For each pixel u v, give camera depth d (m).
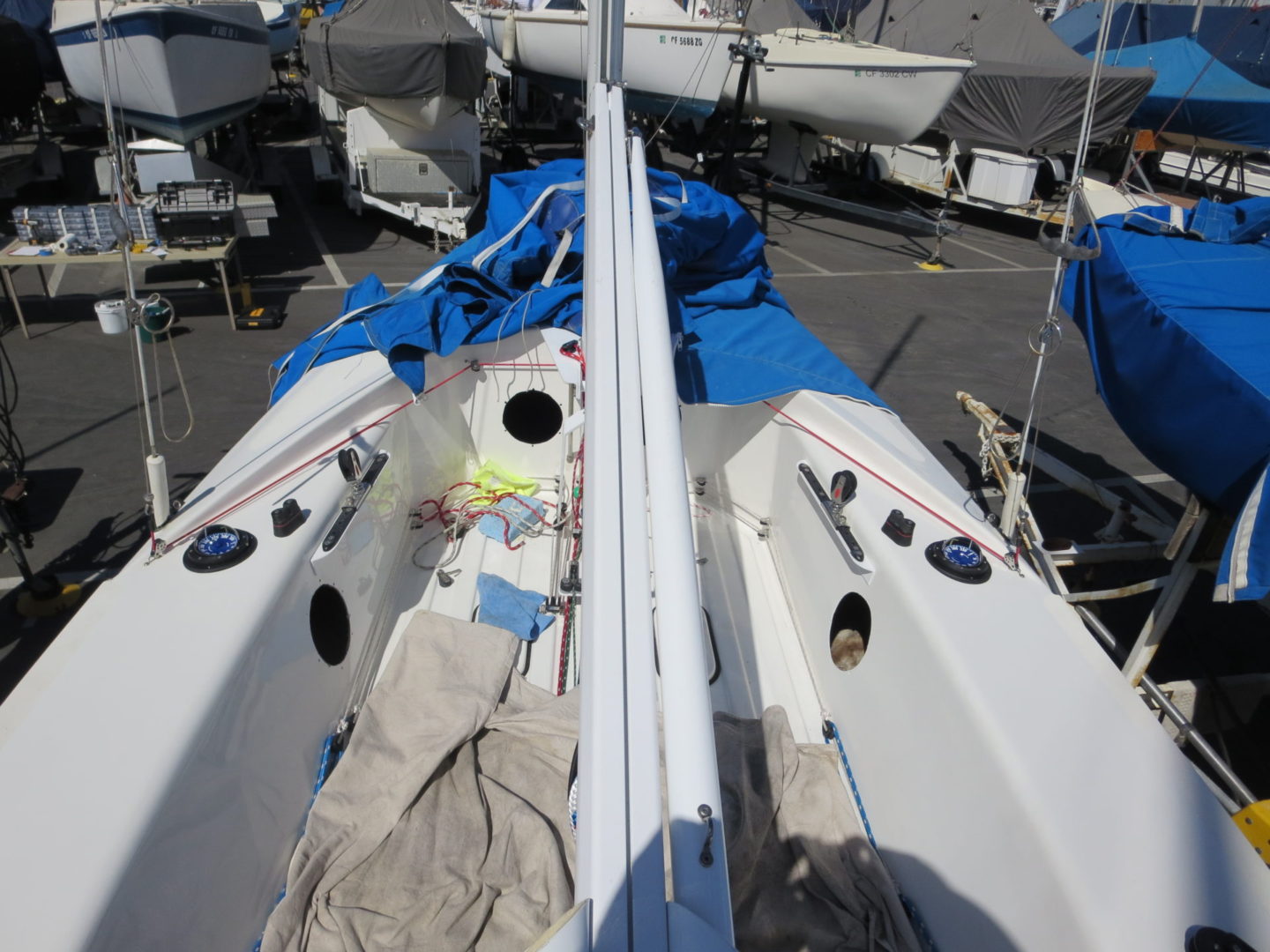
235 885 1.46
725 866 0.77
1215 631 3.54
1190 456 2.74
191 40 7.30
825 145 13.41
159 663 1.51
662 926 0.70
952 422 5.37
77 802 1.27
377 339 2.56
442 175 8.45
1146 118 11.62
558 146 14.05
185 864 1.34
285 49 14.68
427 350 2.58
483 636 2.23
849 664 2.04
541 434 2.98
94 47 7.02
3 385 3.56
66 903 1.15
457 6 13.01
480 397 2.88
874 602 1.94
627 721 0.84
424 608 2.44
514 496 2.90
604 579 0.98
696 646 0.92
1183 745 2.78
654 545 1.04
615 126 2.63
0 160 10.36
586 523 1.09
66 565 3.51
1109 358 3.09
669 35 9.62
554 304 2.69
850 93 9.98
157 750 1.35
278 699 1.70
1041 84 10.24
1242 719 2.85
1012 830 1.35
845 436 2.40
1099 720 1.50
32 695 1.50
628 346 1.46
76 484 4.07
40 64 9.57
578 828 0.82
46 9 12.66
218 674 1.50
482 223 9.15
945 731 1.58
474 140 8.73
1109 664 1.63
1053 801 1.34
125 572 1.75
